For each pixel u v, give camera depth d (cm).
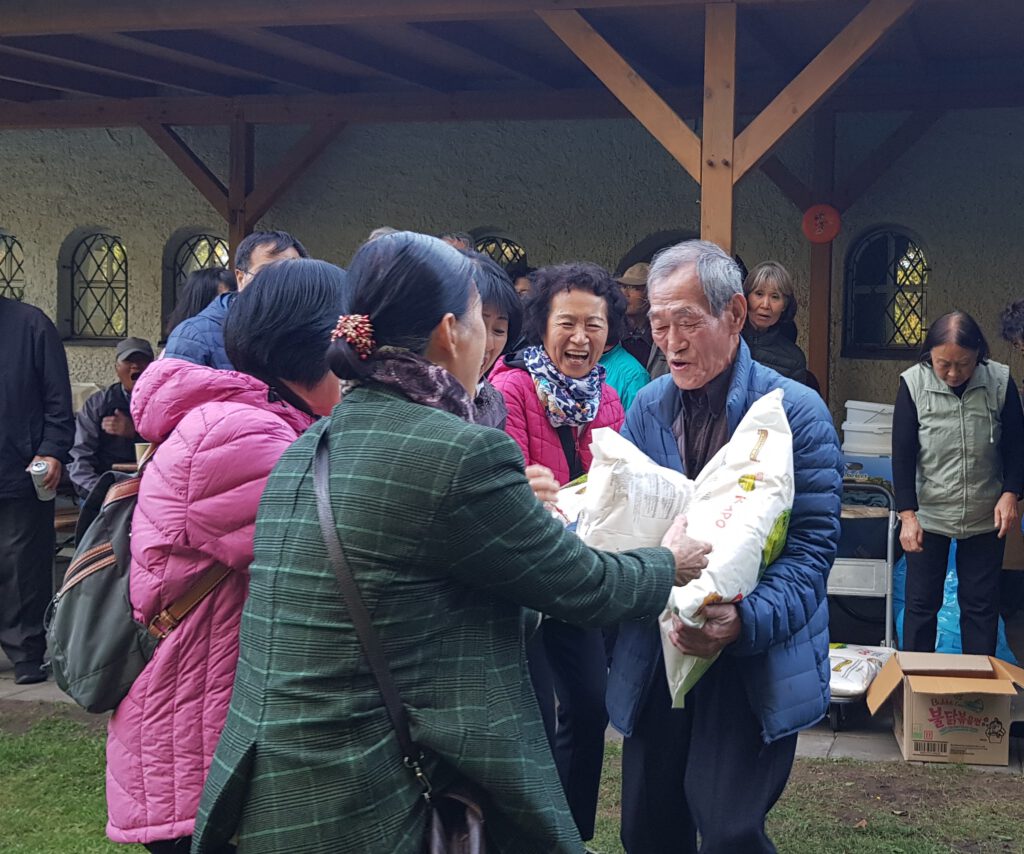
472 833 186
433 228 991
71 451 618
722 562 249
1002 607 725
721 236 561
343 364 194
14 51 809
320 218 1020
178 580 225
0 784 445
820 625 276
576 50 580
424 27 759
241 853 187
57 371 585
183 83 925
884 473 683
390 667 184
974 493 530
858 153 862
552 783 195
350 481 187
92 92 977
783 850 387
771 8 671
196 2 630
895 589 607
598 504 262
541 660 342
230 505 223
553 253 959
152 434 237
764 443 263
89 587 231
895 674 478
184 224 1057
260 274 240
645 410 293
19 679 580
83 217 1085
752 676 266
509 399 356
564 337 358
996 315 841
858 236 873
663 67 853
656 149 924
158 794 225
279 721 185
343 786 182
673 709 288
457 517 184
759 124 554
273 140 1025
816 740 496
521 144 960
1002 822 411
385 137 998
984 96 817
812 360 848
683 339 273
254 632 193
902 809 422
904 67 834
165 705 226
